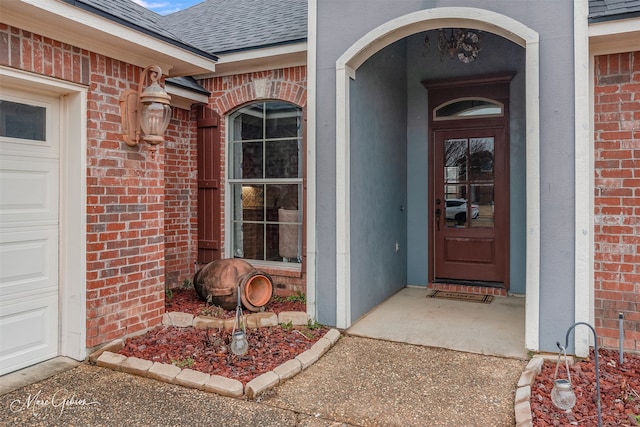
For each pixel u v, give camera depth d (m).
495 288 5.85
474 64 5.92
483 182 5.98
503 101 5.78
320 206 4.52
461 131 6.06
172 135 5.86
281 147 5.77
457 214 6.15
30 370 3.48
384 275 5.55
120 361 3.55
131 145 4.02
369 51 4.40
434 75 6.14
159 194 4.36
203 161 6.06
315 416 2.87
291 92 5.51
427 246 6.29
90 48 3.65
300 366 3.53
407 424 2.77
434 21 4.02
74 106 3.65
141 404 3.00
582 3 3.52
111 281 3.88
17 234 3.44
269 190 5.89
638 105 3.68
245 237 6.07
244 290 4.71
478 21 3.87
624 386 3.05
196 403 3.02
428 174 6.25
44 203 3.64
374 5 4.23
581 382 3.20
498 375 3.45
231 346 3.58
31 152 3.52
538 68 3.67
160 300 4.42
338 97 4.41
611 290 3.80
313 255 4.55
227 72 5.85
